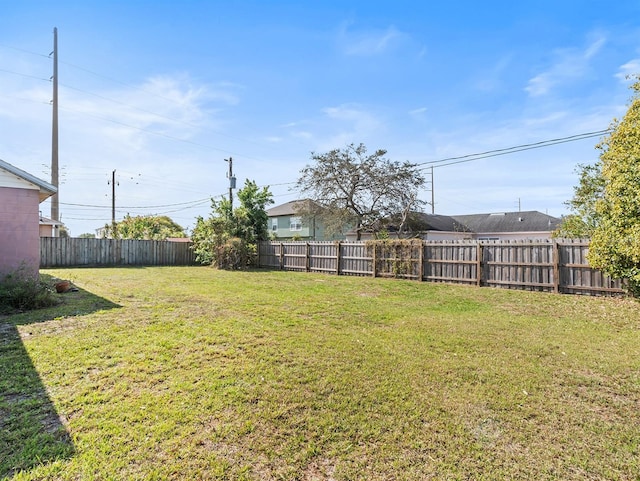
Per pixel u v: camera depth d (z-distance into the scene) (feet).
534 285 30.50
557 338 16.48
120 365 11.87
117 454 7.23
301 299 25.88
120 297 24.56
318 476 6.84
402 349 14.38
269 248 56.80
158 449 7.45
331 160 72.28
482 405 9.82
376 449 7.73
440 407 9.62
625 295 25.46
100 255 55.62
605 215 24.66
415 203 72.33
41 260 50.26
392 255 41.06
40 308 20.36
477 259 34.06
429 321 19.57
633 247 20.93
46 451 7.25
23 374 11.02
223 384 10.57
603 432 8.59
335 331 16.90
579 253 28.12
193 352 13.28
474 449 7.82
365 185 71.82
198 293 27.27
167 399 9.55
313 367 12.16
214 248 55.36
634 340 16.25
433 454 7.61
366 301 25.77
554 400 10.22
